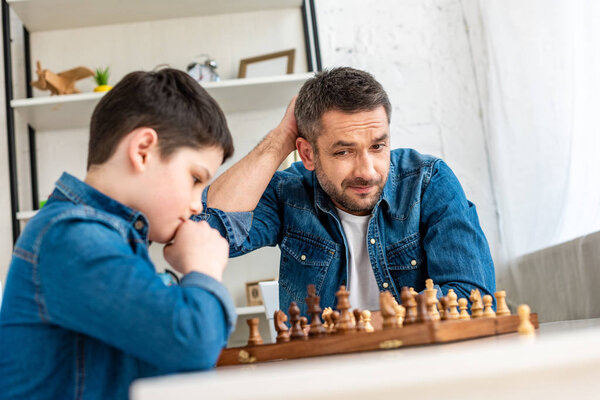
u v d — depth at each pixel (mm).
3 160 2936
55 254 713
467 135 3049
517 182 2732
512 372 429
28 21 2953
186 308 701
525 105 2619
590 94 2113
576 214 2230
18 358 728
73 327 708
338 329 907
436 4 3115
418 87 3078
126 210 821
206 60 2836
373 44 3098
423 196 1584
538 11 2465
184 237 837
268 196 1708
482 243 1504
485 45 2961
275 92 2797
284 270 1691
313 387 413
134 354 699
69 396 722
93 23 3014
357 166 1444
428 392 426
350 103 1406
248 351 899
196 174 880
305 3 3033
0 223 2891
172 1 2902
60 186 825
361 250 1618
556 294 2441
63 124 2932
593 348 434
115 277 692
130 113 835
